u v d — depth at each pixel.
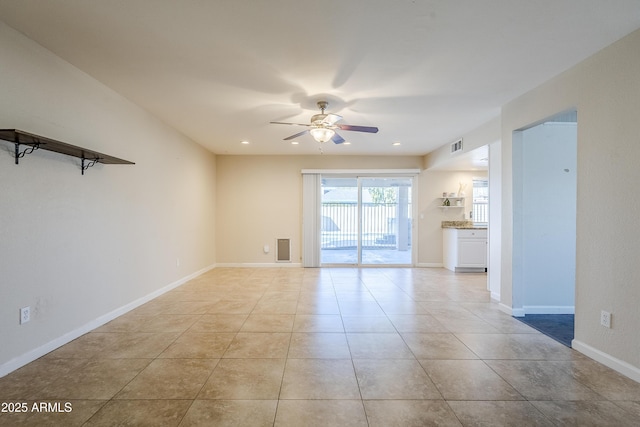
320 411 1.79
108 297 3.22
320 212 6.64
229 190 6.61
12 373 2.17
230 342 2.74
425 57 2.52
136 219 3.69
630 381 2.11
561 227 3.62
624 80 2.20
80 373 2.19
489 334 2.95
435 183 6.72
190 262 5.29
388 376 2.18
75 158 2.77
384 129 4.64
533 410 1.80
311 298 4.19
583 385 2.06
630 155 2.15
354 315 3.49
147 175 3.91
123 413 1.76
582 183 2.53
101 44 2.35
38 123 2.38
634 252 2.13
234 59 2.56
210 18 2.02
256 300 4.08
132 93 3.29
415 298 4.21
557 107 2.80
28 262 2.31
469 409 1.81
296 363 2.37
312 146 5.81
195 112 3.87
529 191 3.60
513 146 3.44
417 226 6.72
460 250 6.03
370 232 6.89
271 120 4.19
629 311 2.16
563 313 3.59
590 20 2.02
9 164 2.17
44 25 2.11
